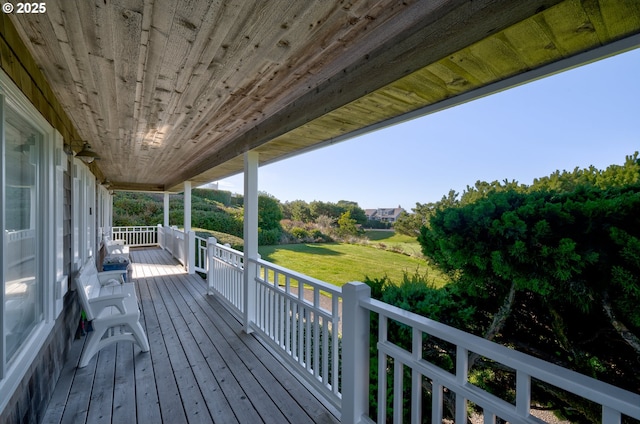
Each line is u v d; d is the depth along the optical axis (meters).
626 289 1.92
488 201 2.61
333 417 2.00
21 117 1.84
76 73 1.97
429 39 1.38
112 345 3.03
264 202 11.29
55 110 2.35
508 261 2.38
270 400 2.17
